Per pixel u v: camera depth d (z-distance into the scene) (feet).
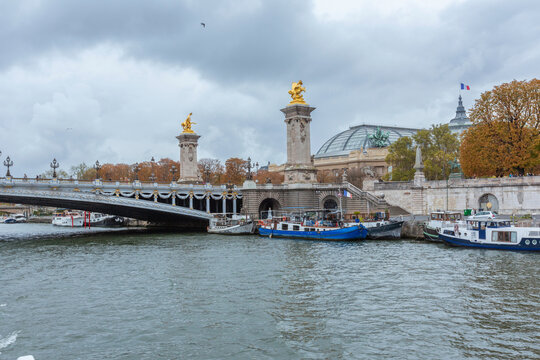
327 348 103.45
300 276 170.50
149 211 383.45
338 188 367.04
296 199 377.71
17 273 187.11
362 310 128.16
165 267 195.00
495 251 215.92
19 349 105.40
